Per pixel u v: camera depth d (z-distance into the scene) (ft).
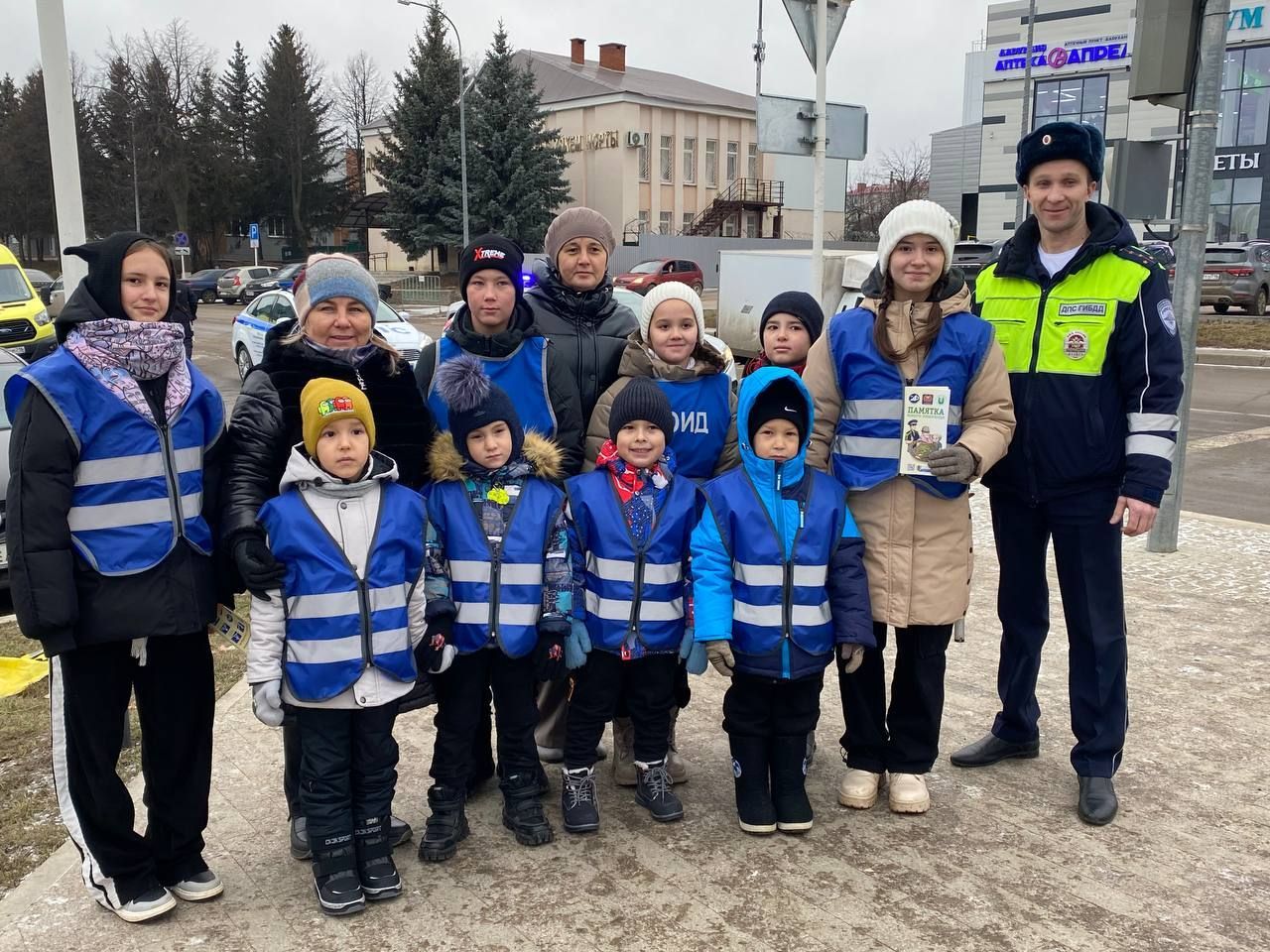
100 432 8.63
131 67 184.14
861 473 10.89
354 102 213.46
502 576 10.25
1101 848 10.42
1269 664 15.24
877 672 11.38
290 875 10.19
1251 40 113.29
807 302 12.19
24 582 8.24
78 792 9.11
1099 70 124.88
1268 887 9.66
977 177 167.94
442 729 10.49
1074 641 11.50
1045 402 11.05
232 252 209.15
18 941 9.07
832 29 28.63
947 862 10.21
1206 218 20.58
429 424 10.77
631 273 107.55
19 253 221.46
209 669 9.67
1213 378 52.44
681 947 8.84
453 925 9.25
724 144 159.43
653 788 11.22
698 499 10.95
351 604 9.34
